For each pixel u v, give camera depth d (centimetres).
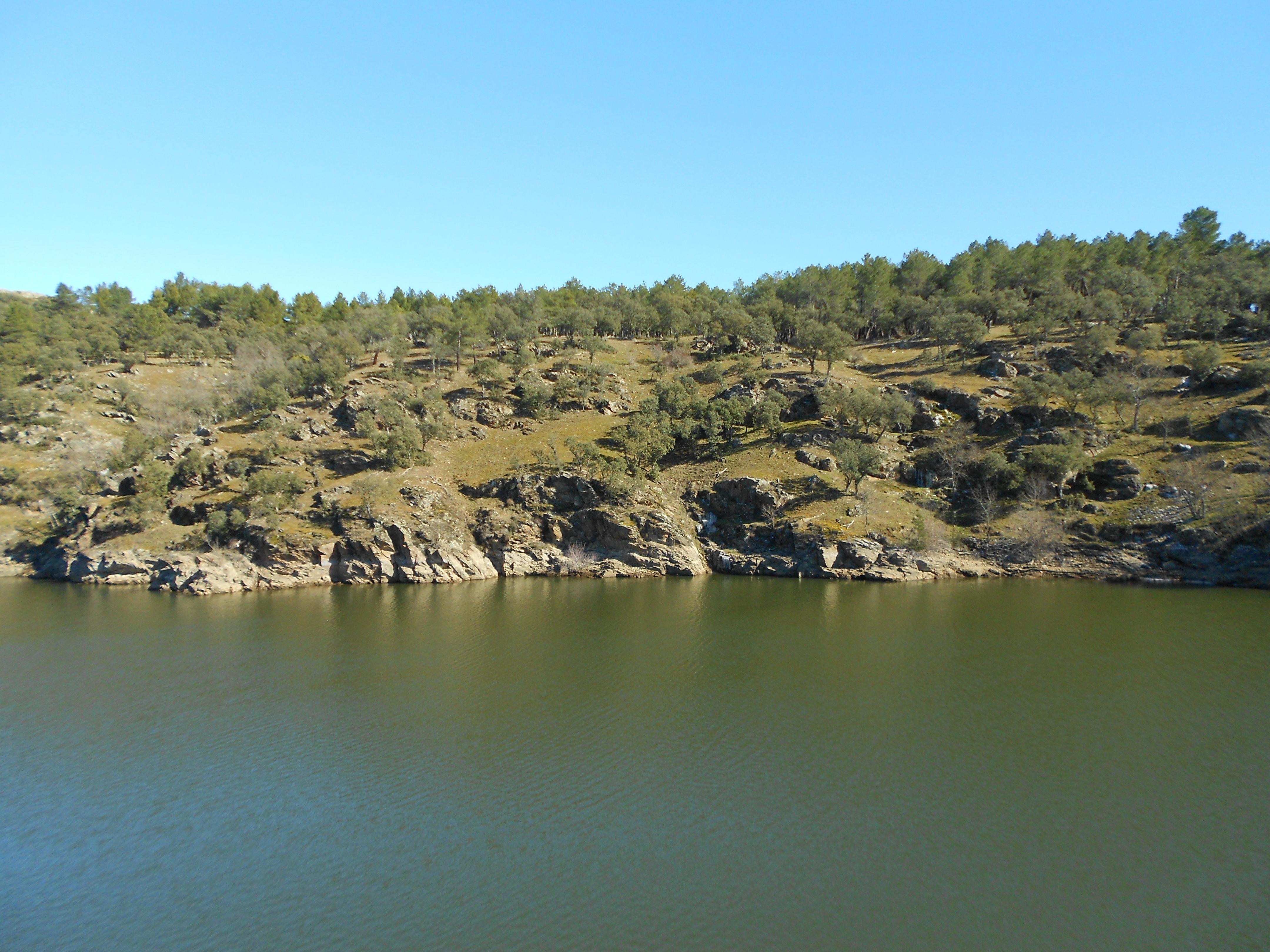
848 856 4031
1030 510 11238
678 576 11294
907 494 11981
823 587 10269
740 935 3469
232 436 14300
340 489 12112
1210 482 10594
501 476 12738
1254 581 9638
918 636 7831
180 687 6644
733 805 4534
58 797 4731
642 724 5691
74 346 17712
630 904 3688
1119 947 3356
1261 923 3500
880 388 14262
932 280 19212
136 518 11944
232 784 4875
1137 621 8175
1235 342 14462
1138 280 15600
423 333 19338
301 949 3431
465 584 11162
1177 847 4059
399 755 5234
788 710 5912
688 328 19775
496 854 4097
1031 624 8175
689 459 13575
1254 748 5128
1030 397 12588
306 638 8138
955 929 3481
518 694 6359
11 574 12350
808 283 19000
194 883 3894
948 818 4359
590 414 15288
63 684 6750
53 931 3569
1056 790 4628
